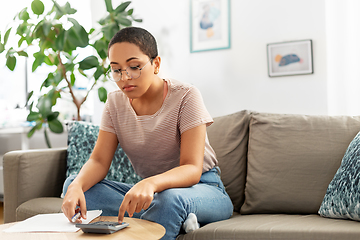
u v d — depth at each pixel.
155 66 1.22
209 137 1.73
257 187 1.47
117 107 1.39
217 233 1.10
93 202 1.19
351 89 2.25
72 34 2.23
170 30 2.75
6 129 2.99
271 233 1.06
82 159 1.86
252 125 1.64
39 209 1.57
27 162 1.73
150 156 1.36
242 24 2.53
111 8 2.41
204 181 1.36
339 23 2.28
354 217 1.14
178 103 1.30
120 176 1.80
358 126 1.46
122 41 1.12
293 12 2.39
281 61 2.41
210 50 2.62
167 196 1.06
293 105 2.39
